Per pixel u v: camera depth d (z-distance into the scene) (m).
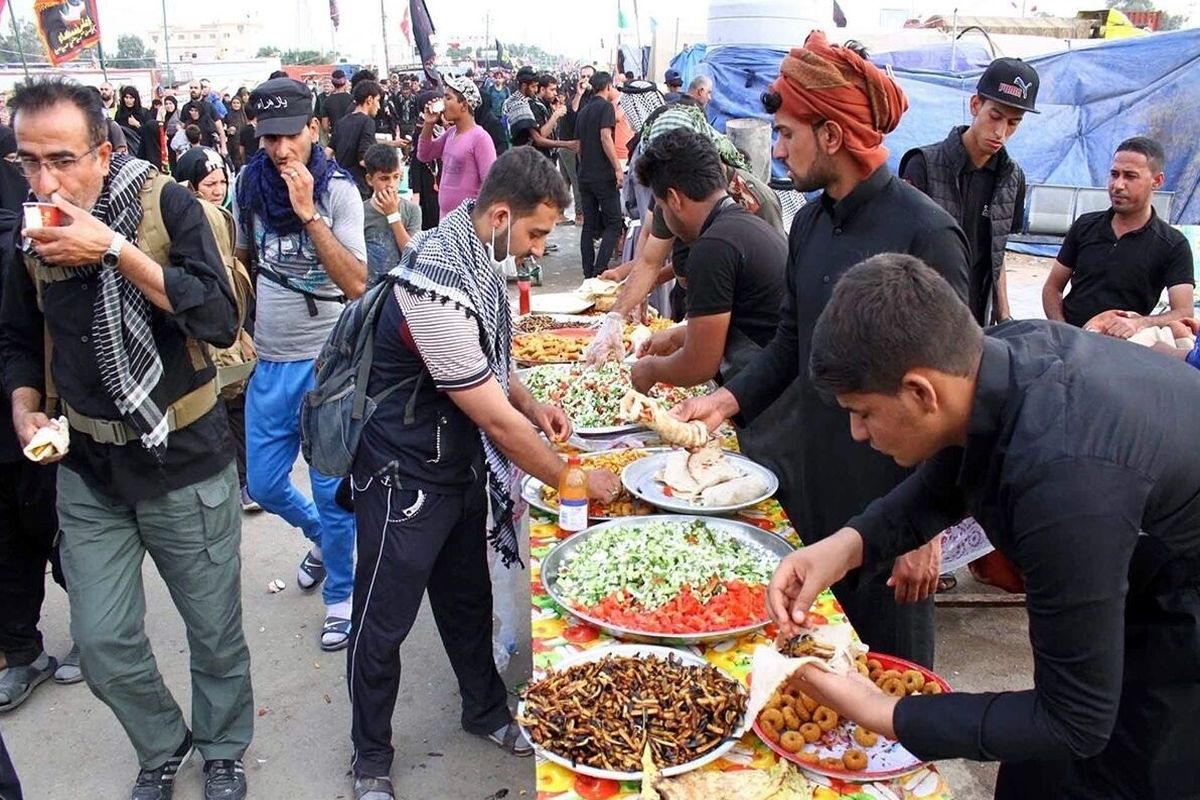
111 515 2.40
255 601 3.90
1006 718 1.26
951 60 11.44
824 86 2.02
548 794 1.50
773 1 10.48
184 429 2.37
